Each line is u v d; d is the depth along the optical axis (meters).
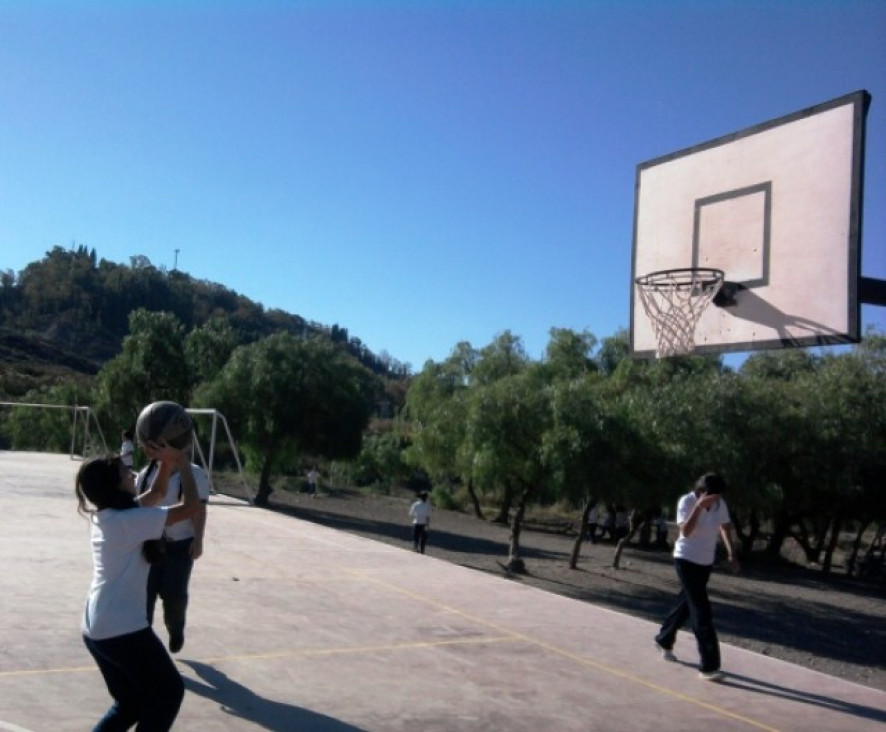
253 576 10.66
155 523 4.31
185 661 6.95
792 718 6.89
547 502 29.36
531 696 6.86
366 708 6.25
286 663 7.15
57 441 47.91
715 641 7.74
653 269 9.16
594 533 38.81
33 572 9.90
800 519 39.91
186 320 151.12
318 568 11.59
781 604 26.30
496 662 7.73
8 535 12.52
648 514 37.84
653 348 9.05
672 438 26.83
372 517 40.91
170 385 43.62
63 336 129.88
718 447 27.53
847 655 19.66
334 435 38.53
